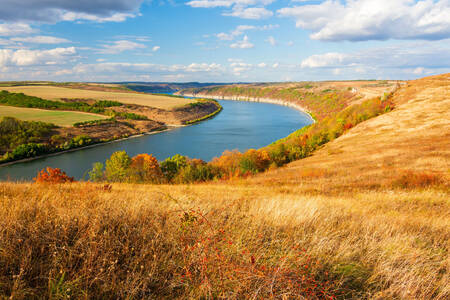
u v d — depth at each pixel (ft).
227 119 511.40
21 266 7.45
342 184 51.70
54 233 9.37
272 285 7.11
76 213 11.02
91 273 7.88
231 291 7.61
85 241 9.03
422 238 14.08
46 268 7.97
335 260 10.46
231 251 9.66
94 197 15.08
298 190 46.37
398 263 10.53
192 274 8.36
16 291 6.72
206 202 18.62
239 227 12.75
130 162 114.62
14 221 9.62
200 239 9.63
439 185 44.16
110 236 9.74
